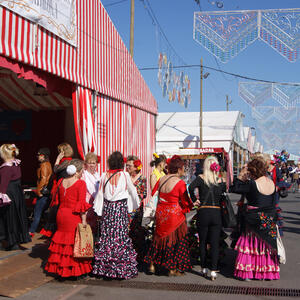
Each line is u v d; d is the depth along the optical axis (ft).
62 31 24.52
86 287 16.10
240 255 17.35
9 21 19.75
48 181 24.44
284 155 30.55
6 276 16.75
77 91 27.02
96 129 29.86
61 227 16.80
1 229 20.90
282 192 21.57
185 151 58.08
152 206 19.63
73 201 16.84
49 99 36.24
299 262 20.49
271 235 17.20
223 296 14.98
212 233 17.61
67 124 38.70
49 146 39.68
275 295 15.16
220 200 17.92
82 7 27.68
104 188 17.56
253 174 17.83
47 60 23.11
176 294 15.23
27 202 30.04
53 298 14.58
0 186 20.25
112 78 33.19
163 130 99.81
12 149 21.20
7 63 19.85
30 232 24.03
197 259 20.04
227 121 100.32
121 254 17.10
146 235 20.63
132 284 16.58
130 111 38.14
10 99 36.17
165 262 17.69
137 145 40.11
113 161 17.67
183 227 17.94
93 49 29.45
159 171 20.47
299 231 30.17
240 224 18.06
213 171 17.92
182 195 17.72
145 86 42.63
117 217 17.30
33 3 21.40
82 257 16.49
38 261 19.39
